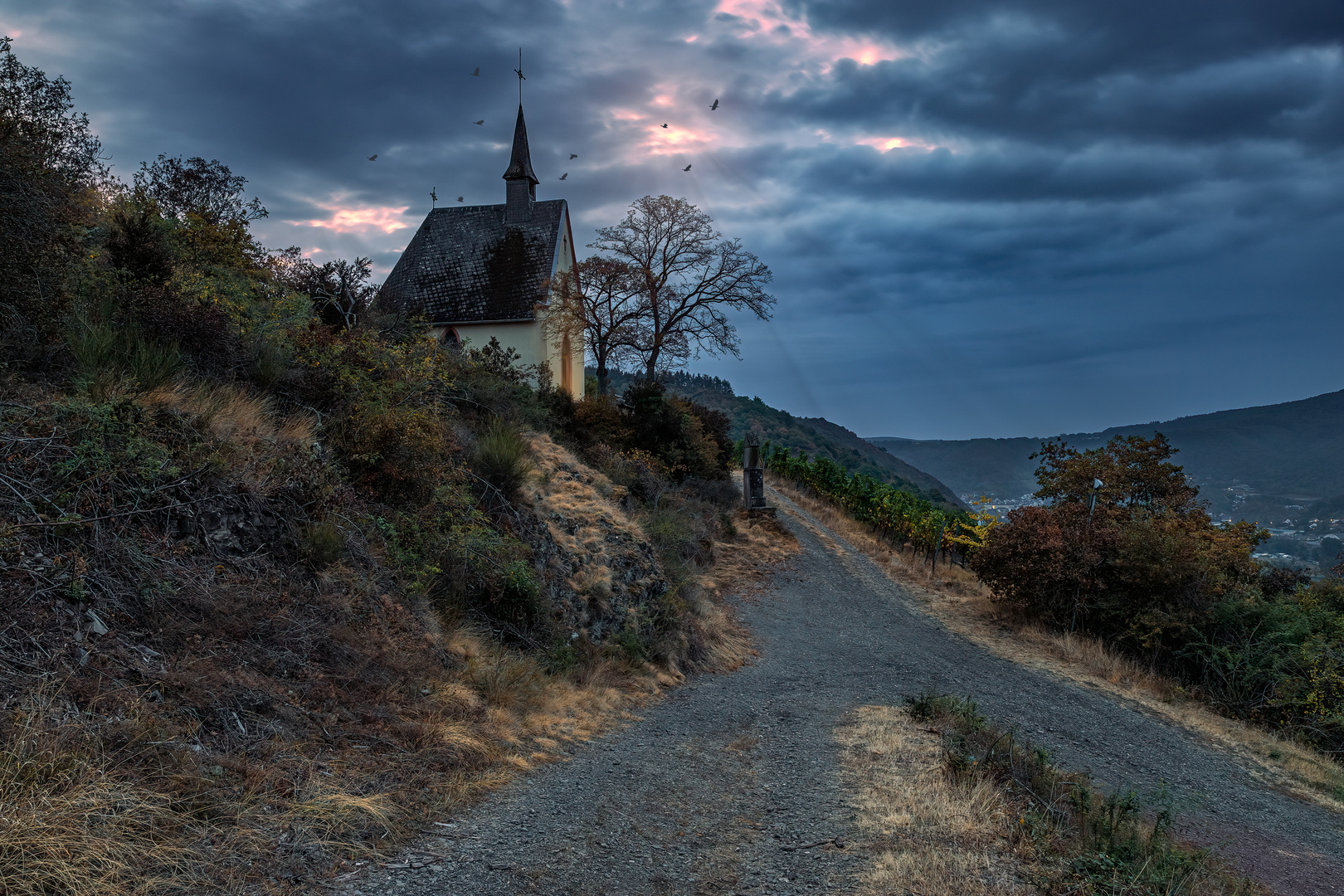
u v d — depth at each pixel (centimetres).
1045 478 2538
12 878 327
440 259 3456
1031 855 554
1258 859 773
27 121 768
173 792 431
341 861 438
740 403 12812
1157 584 1722
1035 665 1658
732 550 2441
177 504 653
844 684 1362
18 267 723
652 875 499
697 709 1074
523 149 3569
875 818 630
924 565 2683
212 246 1363
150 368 770
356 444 991
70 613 505
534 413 2034
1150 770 1076
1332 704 1382
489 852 495
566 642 1102
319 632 688
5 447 572
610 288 3356
